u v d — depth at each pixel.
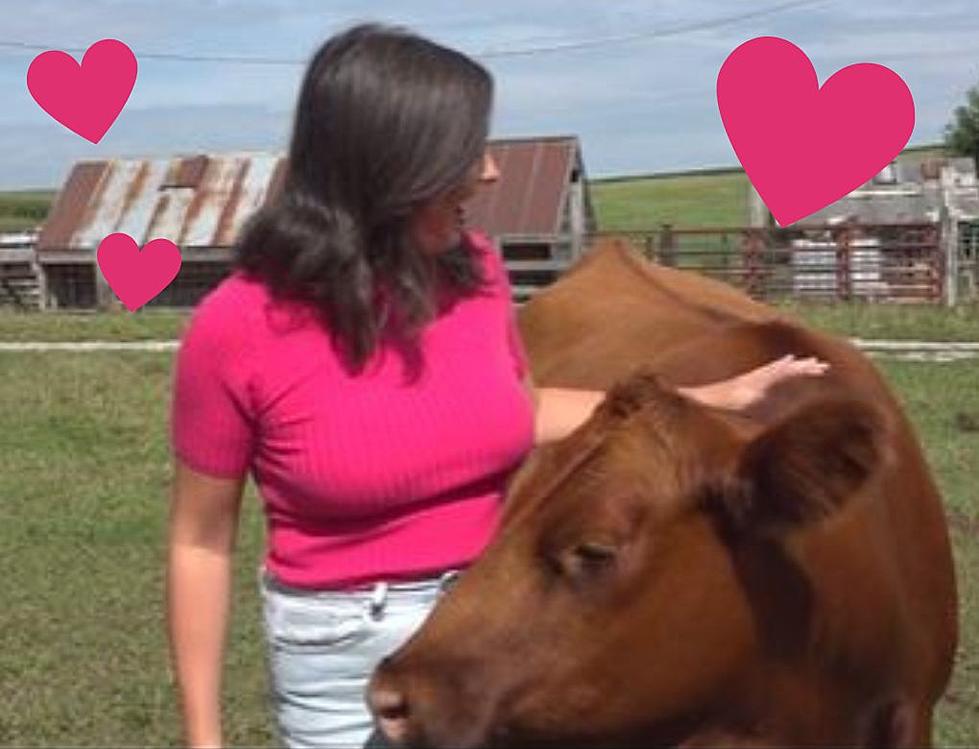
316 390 1.87
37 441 8.95
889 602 2.29
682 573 1.88
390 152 1.82
